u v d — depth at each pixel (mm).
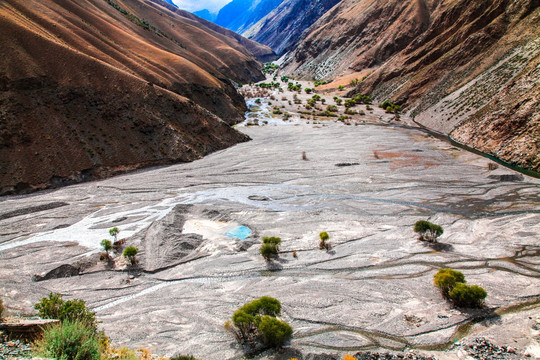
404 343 18391
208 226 36250
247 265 28031
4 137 47875
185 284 25812
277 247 30531
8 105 50750
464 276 24609
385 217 36281
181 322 20844
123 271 28359
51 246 32781
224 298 23516
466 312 20516
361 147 66625
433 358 16578
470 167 51438
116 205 42938
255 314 20062
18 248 32406
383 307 21562
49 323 12742
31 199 43625
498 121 59094
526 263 25953
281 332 18219
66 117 55406
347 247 30219
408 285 23891
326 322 20391
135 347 18344
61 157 50938
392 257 28156
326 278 25641
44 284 26359
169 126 65062
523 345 17312
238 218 37719
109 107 60844
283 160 60469
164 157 60750
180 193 46812
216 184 49969
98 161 53938
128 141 59219
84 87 60094
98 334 15977
